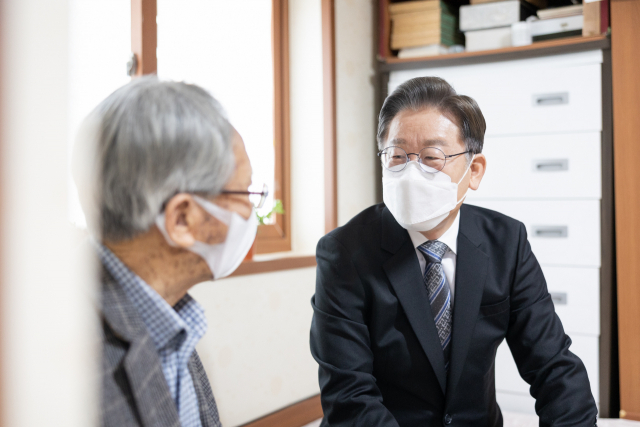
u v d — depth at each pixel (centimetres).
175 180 58
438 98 116
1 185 21
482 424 121
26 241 22
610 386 254
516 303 126
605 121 251
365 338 118
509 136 270
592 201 254
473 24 281
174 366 65
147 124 58
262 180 278
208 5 244
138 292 60
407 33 295
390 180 118
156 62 199
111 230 59
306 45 292
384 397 121
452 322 120
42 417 23
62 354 24
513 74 269
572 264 259
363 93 312
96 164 57
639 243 245
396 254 120
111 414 51
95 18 185
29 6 22
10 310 22
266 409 239
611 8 248
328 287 119
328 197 286
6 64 22
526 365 125
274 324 244
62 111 23
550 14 266
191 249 63
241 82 264
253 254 235
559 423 112
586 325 256
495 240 128
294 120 296
